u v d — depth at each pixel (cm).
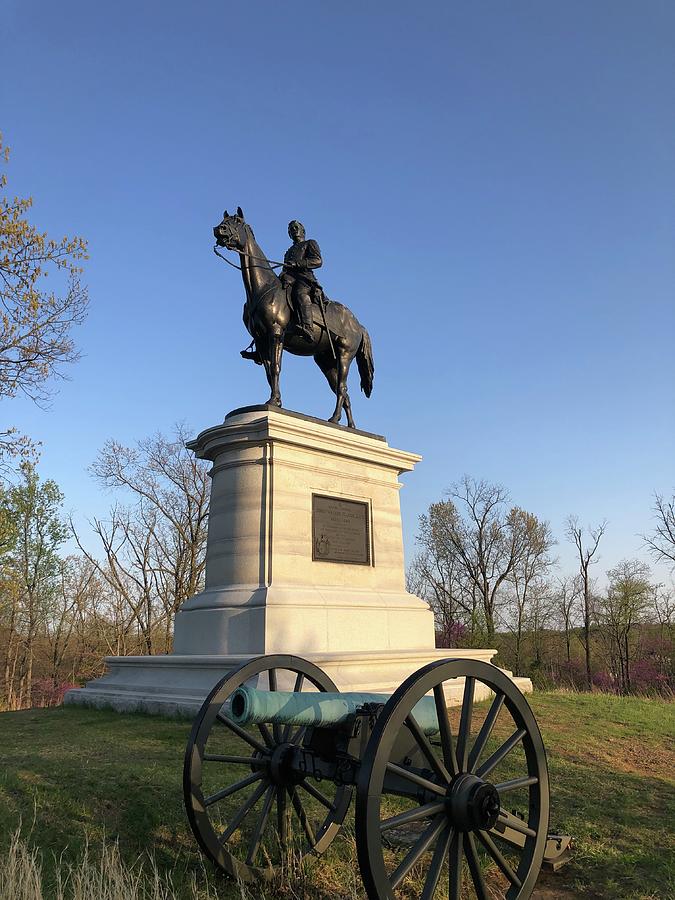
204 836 434
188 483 4006
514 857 502
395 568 1346
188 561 4025
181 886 438
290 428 1204
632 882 471
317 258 1358
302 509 1216
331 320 1396
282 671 989
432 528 5150
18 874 407
